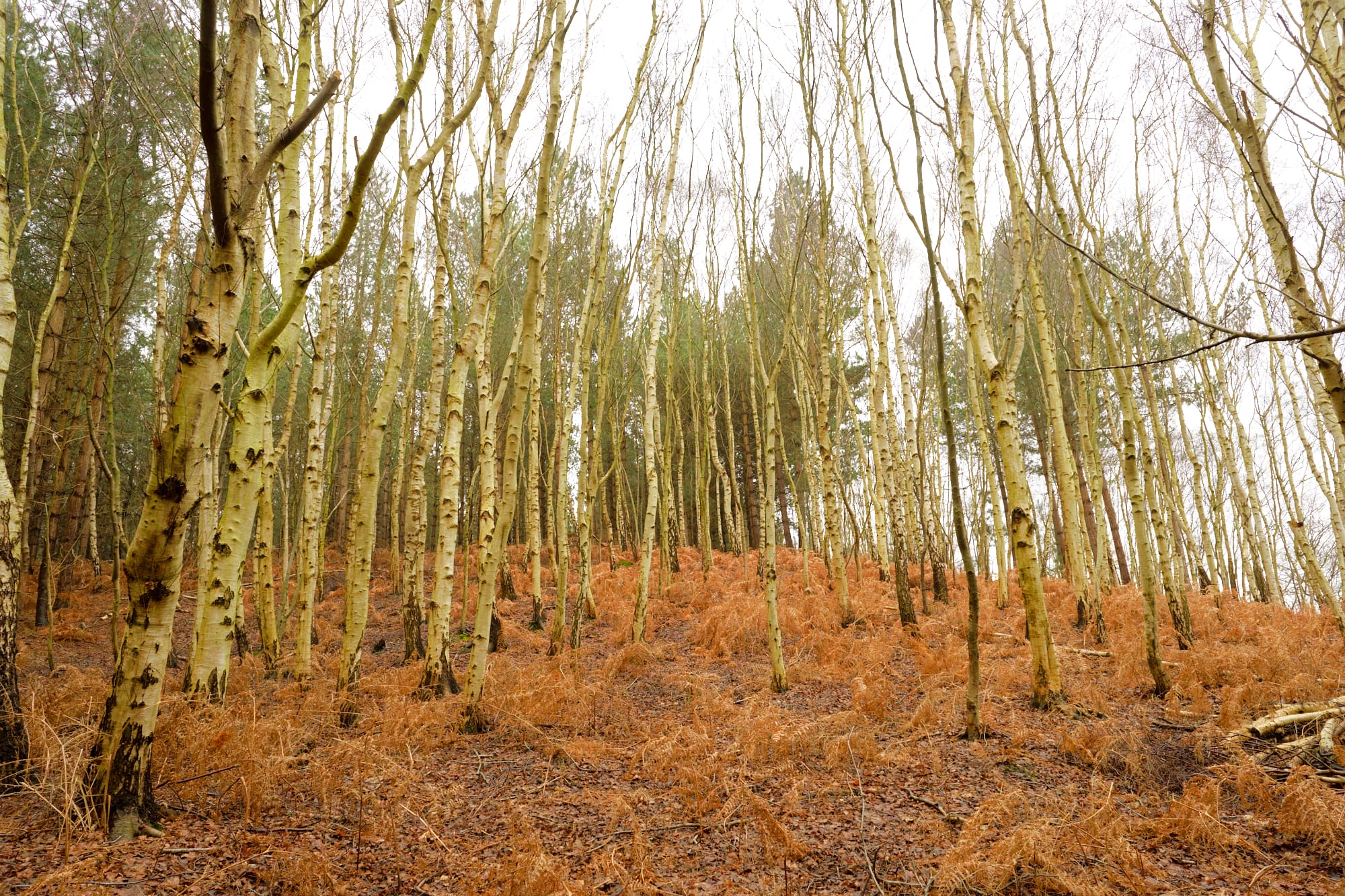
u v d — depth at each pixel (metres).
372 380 17.95
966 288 6.98
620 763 5.75
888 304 14.41
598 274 11.21
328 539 21.47
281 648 10.55
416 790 4.89
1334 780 4.68
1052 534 25.16
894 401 16.28
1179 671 7.41
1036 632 6.66
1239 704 6.21
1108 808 4.17
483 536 9.55
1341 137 3.54
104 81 7.96
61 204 10.76
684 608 13.55
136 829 3.90
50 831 3.88
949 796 4.82
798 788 4.86
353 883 3.64
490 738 6.27
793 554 19.89
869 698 6.74
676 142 10.88
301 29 6.39
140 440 17.45
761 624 10.77
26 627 11.71
